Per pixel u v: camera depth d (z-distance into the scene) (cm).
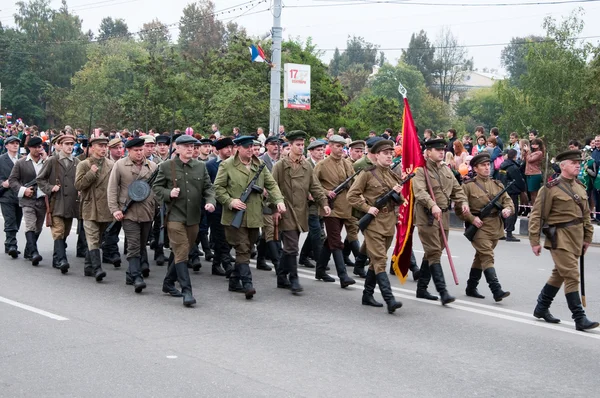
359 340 852
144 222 1112
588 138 1959
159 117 3625
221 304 1033
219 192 1044
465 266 1380
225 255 1238
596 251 1623
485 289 1170
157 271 1277
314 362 762
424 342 849
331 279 1216
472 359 786
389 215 1009
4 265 1308
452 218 2133
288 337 860
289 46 3769
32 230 1322
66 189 1255
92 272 1219
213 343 827
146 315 956
